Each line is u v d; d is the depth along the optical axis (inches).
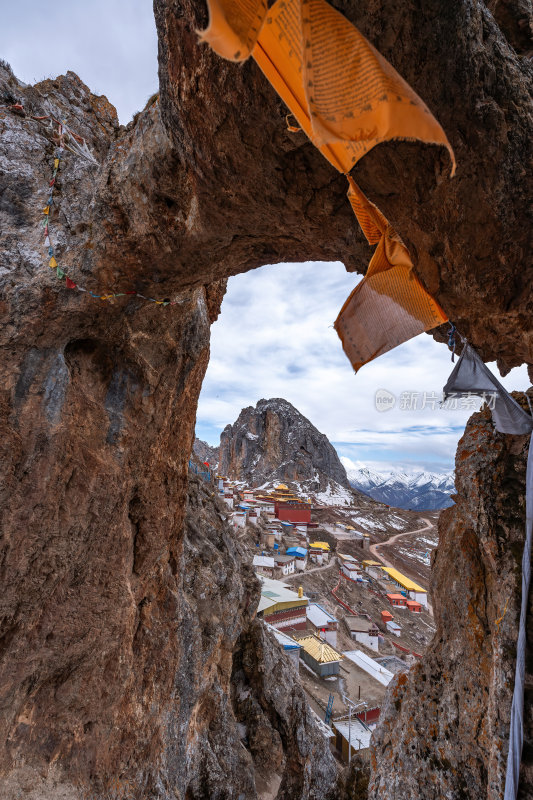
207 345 448.8
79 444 324.2
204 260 291.0
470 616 279.4
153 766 422.3
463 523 303.6
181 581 576.1
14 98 307.9
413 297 195.5
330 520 4254.4
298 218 231.6
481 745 246.8
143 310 344.8
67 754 326.3
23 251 279.7
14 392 285.7
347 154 115.2
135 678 404.5
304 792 698.8
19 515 291.0
